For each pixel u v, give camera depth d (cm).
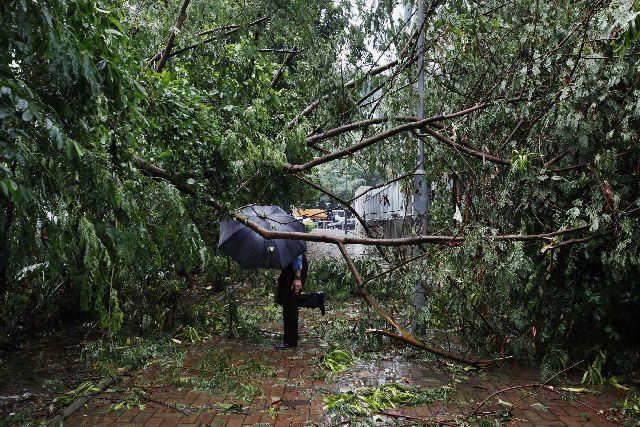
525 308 548
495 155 576
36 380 471
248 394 439
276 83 812
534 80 553
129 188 353
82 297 328
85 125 306
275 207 605
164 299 682
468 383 480
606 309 483
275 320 782
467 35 610
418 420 383
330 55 638
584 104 477
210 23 775
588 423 385
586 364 510
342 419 386
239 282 1048
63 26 255
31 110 229
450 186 688
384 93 632
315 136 598
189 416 393
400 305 718
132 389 452
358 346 604
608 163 452
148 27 622
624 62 453
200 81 661
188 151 488
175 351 574
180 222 409
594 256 505
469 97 635
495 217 571
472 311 581
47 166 285
